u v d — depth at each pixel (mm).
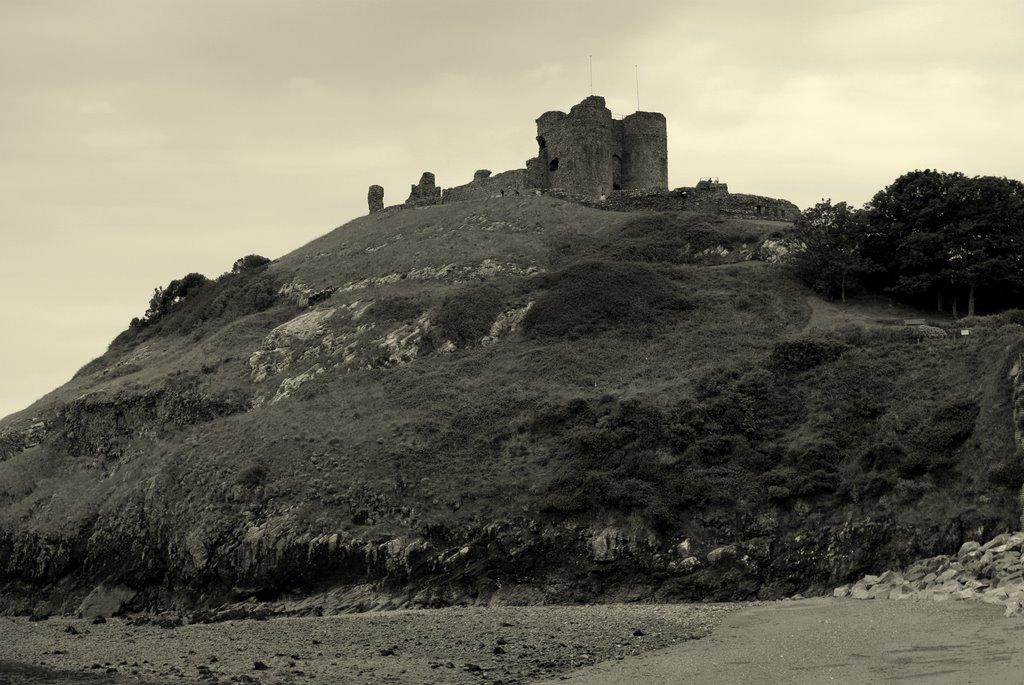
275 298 111750
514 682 34188
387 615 55031
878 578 49750
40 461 92875
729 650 36438
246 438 77312
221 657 43750
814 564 53469
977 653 31734
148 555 70438
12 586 77875
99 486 82062
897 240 85875
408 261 106250
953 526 51312
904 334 69875
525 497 62844
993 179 84750
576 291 87625
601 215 109625
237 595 64812
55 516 79750
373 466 69562
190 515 70438
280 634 50188
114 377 109750
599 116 119250
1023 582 40875
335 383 85438
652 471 61156
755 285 87188
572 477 62500
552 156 120938
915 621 37781
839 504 55938
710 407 65375
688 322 82875
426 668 37812
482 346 86750
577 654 38375
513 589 58156
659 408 66125
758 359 71562
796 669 32188
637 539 57500
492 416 73375
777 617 43156
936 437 56875
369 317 94312
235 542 66750
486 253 103250
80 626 61406
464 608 56188
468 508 63562
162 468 76500
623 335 82500
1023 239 81375
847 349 69312
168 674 40000
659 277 89562
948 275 80688
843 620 39938
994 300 83000
